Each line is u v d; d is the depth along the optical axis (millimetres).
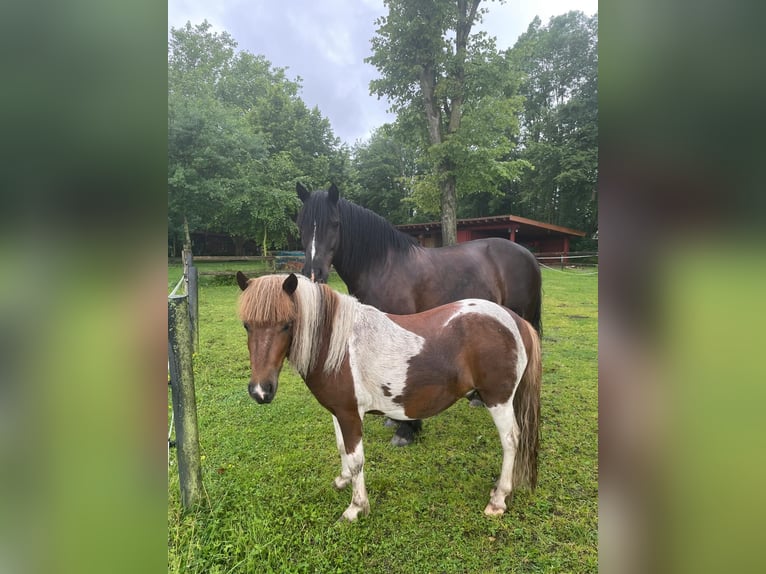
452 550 1698
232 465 2326
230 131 11406
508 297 3107
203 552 1668
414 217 25641
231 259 10969
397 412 1858
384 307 2693
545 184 21906
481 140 9914
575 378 3660
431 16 9383
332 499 2035
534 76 25047
